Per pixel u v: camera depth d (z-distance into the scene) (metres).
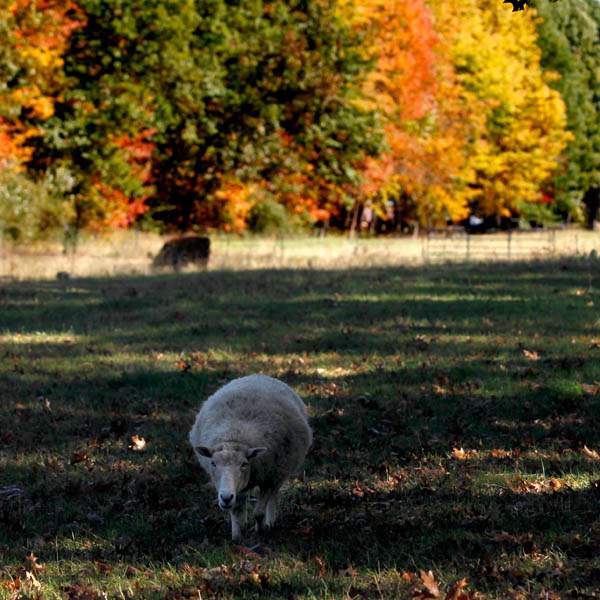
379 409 13.25
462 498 9.62
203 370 16.06
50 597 7.66
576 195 85.81
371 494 9.84
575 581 7.37
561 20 85.81
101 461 11.46
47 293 26.47
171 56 47.72
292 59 49.75
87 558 8.55
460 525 8.86
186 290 26.39
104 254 41.28
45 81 44.78
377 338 18.34
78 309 23.36
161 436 12.43
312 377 15.34
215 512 9.70
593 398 13.34
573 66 83.62
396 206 71.94
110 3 46.66
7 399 14.55
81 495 10.37
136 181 48.59
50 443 12.34
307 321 20.53
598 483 9.66
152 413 13.56
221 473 7.85
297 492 10.05
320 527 8.96
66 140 46.59
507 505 9.29
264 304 23.08
